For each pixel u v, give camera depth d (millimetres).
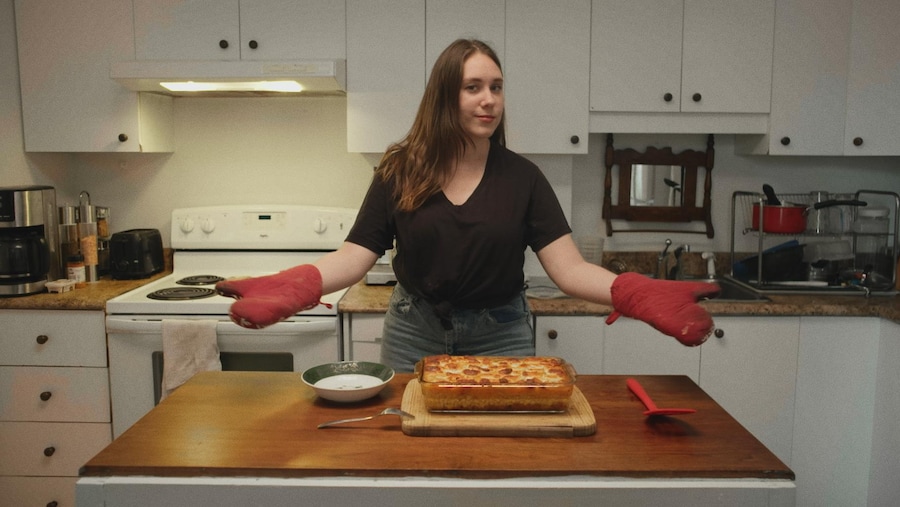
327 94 3111
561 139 2777
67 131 2824
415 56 2732
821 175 3156
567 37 2732
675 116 2799
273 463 1216
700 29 2740
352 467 1202
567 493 1186
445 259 1735
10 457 2654
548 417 1362
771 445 2635
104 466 1209
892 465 2473
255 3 2721
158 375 2598
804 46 2754
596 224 3189
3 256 2600
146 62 2592
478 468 1199
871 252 3010
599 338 2580
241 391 1552
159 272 3117
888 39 2742
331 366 1606
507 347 1866
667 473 1210
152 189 3215
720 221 3178
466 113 1646
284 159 3188
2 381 2611
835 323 2578
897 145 2789
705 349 2588
